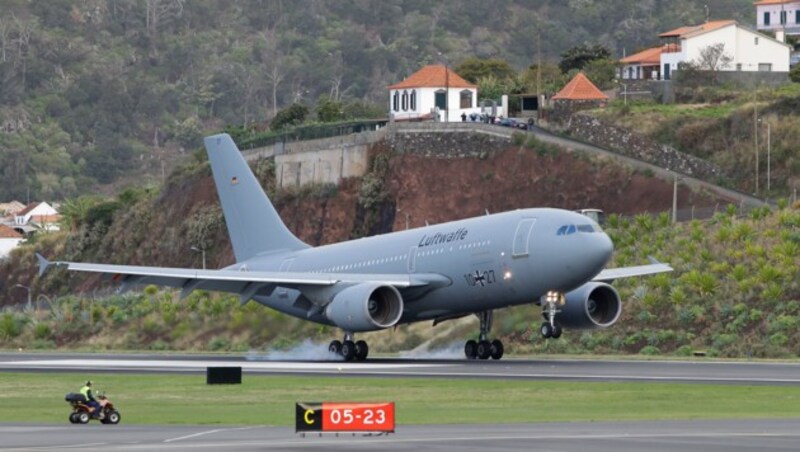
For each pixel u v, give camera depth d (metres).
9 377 179.25
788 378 155.75
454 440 98.88
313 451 93.88
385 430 103.06
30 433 108.94
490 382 155.88
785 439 98.31
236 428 111.25
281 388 155.25
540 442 97.31
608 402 133.38
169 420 120.81
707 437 99.56
